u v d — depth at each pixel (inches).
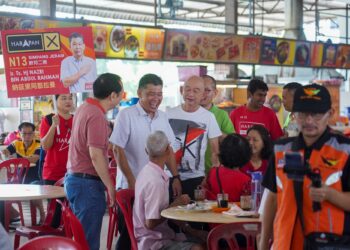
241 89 434.9
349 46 527.2
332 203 96.0
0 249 107.9
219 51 410.6
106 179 173.3
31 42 246.1
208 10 654.5
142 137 189.5
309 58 488.4
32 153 315.3
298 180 96.3
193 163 198.8
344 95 571.8
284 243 99.2
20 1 507.5
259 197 158.7
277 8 707.4
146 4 547.5
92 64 252.2
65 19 312.0
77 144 176.9
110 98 177.3
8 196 186.9
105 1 534.0
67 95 236.2
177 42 379.9
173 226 171.6
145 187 164.6
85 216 175.3
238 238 152.7
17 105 440.1
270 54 450.9
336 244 96.4
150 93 187.9
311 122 97.6
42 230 201.5
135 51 355.9
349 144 97.7
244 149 168.9
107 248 230.7
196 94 199.3
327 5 724.0
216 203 168.1
